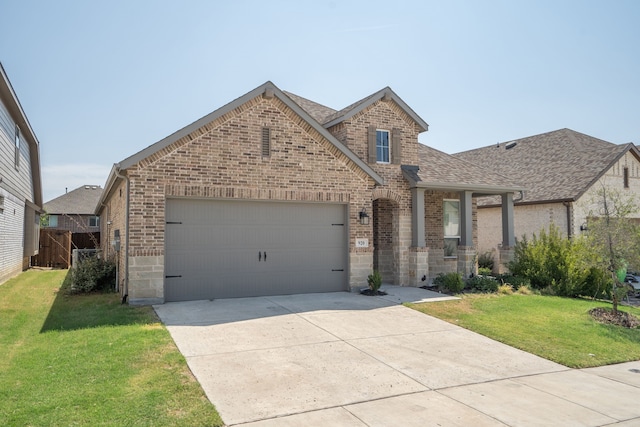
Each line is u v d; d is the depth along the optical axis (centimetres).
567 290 1438
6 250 1622
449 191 1711
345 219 1366
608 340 910
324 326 927
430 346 825
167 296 1135
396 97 1562
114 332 824
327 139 1315
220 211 1199
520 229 2191
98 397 540
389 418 526
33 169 2286
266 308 1079
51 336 807
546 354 808
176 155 1128
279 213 1276
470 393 614
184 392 570
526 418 539
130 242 1083
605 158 2080
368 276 1356
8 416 487
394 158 1555
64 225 4300
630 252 1139
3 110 1494
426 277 1530
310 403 560
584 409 574
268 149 1240
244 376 639
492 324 992
